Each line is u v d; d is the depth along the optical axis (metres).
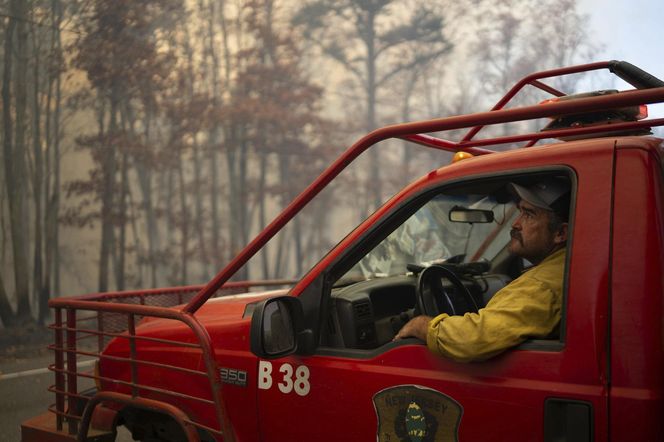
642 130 2.32
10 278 21.56
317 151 36.72
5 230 21.89
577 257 1.92
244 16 35.56
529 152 2.13
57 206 24.44
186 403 2.81
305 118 36.00
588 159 1.98
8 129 22.03
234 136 33.72
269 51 36.72
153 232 30.83
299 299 2.45
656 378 1.76
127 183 27.48
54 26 24.11
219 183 36.84
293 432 2.47
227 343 2.70
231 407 2.64
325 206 39.69
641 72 2.81
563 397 1.87
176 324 3.01
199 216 32.25
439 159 41.09
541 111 2.03
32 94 23.86
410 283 3.03
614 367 1.81
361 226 2.45
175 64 29.78
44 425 3.32
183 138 31.17
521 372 1.97
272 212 38.53
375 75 44.81
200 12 32.84
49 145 24.59
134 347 2.91
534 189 2.20
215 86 33.56
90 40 25.06
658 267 1.79
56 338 3.28
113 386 3.11
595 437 1.82
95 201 26.08
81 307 3.13
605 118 2.26
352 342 2.57
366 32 44.09
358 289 2.84
